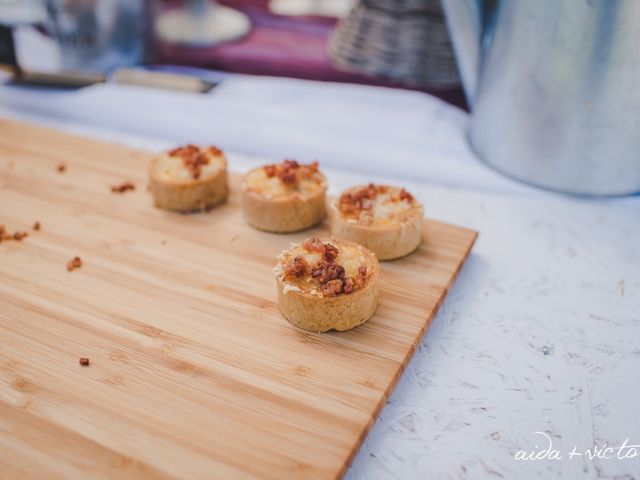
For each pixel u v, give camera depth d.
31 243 0.37
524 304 0.33
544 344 0.31
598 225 0.39
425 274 0.34
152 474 0.25
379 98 0.51
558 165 0.39
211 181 0.39
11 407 0.27
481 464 0.26
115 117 0.49
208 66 0.54
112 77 0.53
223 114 0.49
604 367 0.30
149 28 0.53
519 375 0.30
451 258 0.35
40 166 0.44
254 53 0.54
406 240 0.35
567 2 0.34
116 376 0.29
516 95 0.39
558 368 0.30
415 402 0.28
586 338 0.31
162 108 0.50
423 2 0.47
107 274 0.34
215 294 0.33
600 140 0.38
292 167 0.39
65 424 0.27
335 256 0.32
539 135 0.39
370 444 0.27
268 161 0.46
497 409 0.28
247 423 0.27
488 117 0.42
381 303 0.32
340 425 0.27
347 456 0.25
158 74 0.52
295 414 0.27
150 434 0.26
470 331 0.32
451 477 0.26
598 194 0.40
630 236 0.38
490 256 0.37
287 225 0.37
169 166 0.40
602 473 0.26
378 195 0.37
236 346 0.30
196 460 0.25
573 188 0.40
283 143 0.46
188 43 0.55
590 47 0.35
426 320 0.31
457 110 0.50
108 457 0.26
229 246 0.37
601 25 0.34
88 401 0.28
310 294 0.30
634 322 0.32
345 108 0.50
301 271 0.31
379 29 0.50
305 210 0.37
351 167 0.45
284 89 0.52
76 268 0.35
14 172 0.43
